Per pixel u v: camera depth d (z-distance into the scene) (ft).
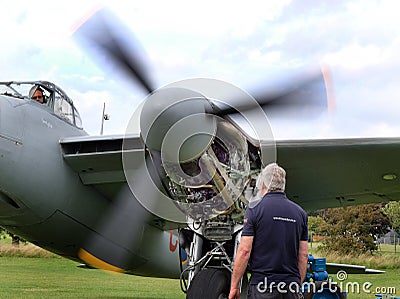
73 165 21.57
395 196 23.44
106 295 31.60
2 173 19.36
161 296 32.01
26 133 20.03
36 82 21.71
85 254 24.16
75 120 23.48
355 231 82.12
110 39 16.69
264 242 11.51
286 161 20.13
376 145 18.78
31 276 42.68
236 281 11.62
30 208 20.92
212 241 18.02
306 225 11.96
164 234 25.96
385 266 63.52
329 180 21.75
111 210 23.50
